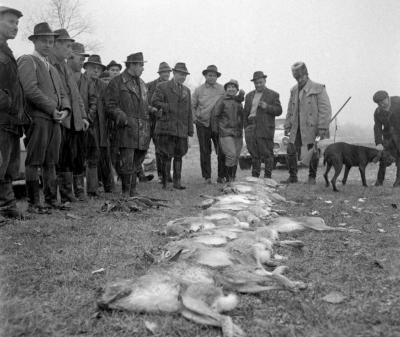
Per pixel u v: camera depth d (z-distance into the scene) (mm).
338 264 4121
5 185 5934
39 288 3582
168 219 6254
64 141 7223
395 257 4309
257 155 10719
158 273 3303
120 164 7914
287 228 5383
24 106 5848
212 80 10805
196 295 3064
